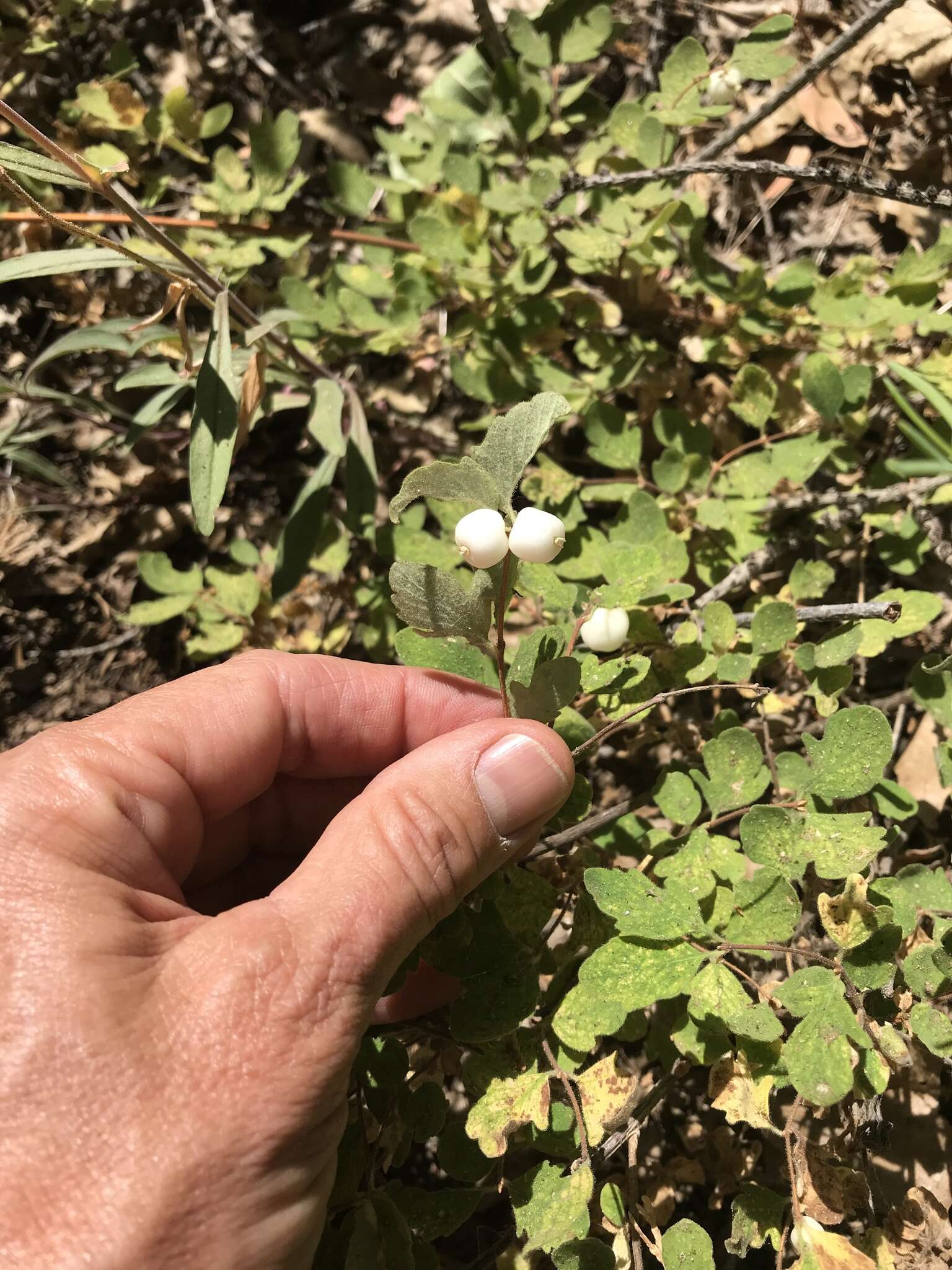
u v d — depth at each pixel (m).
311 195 0.38
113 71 0.32
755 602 0.27
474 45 0.34
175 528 0.36
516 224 0.26
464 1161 0.18
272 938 0.16
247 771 0.21
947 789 0.25
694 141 0.34
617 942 0.17
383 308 0.35
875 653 0.22
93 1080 0.14
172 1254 0.14
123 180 0.31
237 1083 0.15
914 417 0.23
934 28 0.30
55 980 0.15
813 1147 0.18
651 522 0.24
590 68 0.36
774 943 0.17
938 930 0.19
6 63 0.36
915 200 0.23
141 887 0.17
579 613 0.22
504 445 0.14
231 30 0.39
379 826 0.17
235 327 0.26
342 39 0.39
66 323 0.36
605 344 0.29
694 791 0.20
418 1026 0.21
